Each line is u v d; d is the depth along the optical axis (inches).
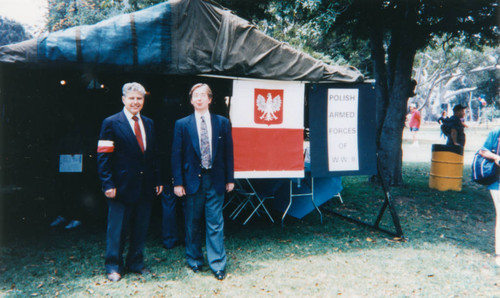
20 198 210.5
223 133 145.4
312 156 189.8
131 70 156.0
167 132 179.5
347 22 337.4
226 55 164.9
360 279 144.0
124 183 132.7
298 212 223.0
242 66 168.1
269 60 173.8
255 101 177.5
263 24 444.1
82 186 209.0
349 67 204.7
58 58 145.9
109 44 151.7
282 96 182.5
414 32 301.6
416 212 249.3
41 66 145.2
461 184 319.0
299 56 179.5
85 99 209.6
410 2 281.4
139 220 140.7
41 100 205.9
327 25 242.5
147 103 225.9
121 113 134.8
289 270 151.3
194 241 147.9
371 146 198.7
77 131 206.2
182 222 179.9
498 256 157.6
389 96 330.3
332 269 153.0
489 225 223.6
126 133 132.1
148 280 138.6
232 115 174.2
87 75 204.7
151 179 140.9
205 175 141.0
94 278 139.2
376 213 246.2
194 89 140.3
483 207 262.2
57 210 207.2
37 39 145.3
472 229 215.3
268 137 180.7
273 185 221.5
